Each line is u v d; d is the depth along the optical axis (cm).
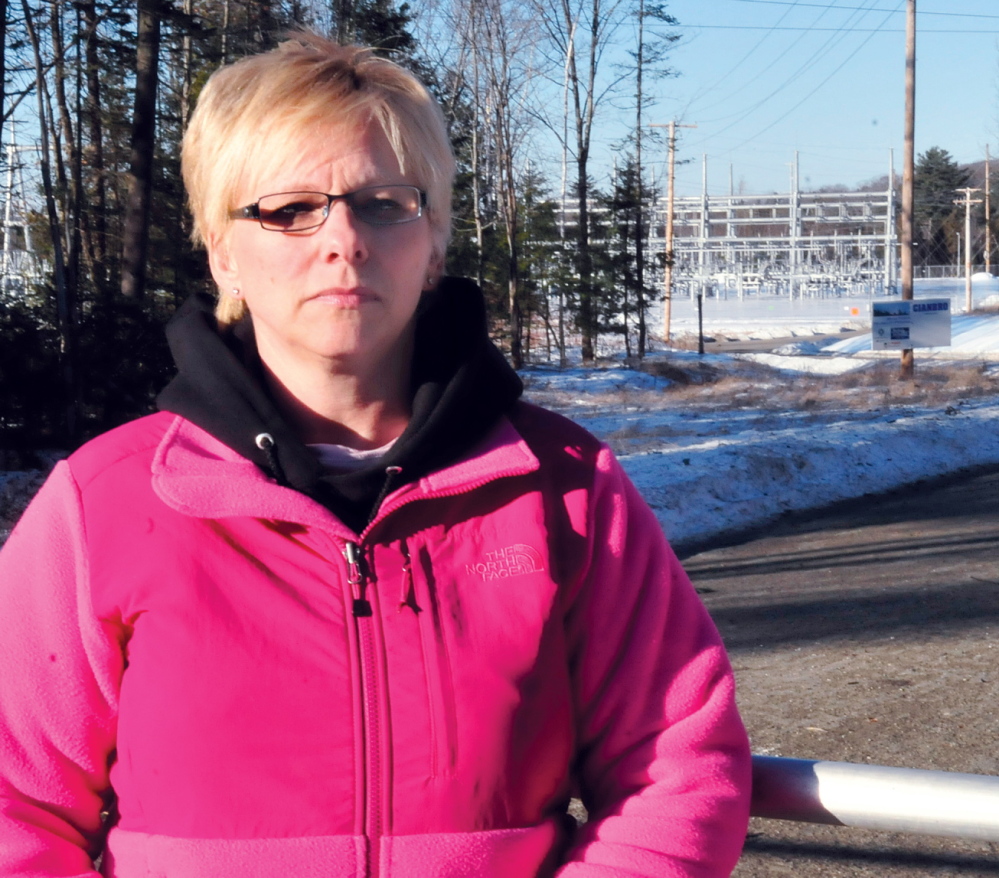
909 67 2700
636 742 138
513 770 126
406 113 138
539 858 129
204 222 145
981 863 341
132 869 124
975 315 5869
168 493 126
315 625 124
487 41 3528
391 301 135
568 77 3791
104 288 1494
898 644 590
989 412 1723
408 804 122
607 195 3919
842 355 4075
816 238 12212
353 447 146
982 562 803
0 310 1389
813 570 812
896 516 1048
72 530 130
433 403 134
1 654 128
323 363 139
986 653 562
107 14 1677
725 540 965
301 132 132
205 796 120
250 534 127
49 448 1380
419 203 137
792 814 137
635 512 143
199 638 122
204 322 140
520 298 3891
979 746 434
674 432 1689
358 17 2470
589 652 138
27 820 127
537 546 133
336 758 121
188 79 2370
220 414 132
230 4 2247
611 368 3303
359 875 119
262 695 121
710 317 8694
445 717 124
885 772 131
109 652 127
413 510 132
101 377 1409
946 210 12300
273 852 119
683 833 127
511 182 3612
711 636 144
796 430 1536
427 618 126
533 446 142
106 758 132
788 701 501
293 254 133
